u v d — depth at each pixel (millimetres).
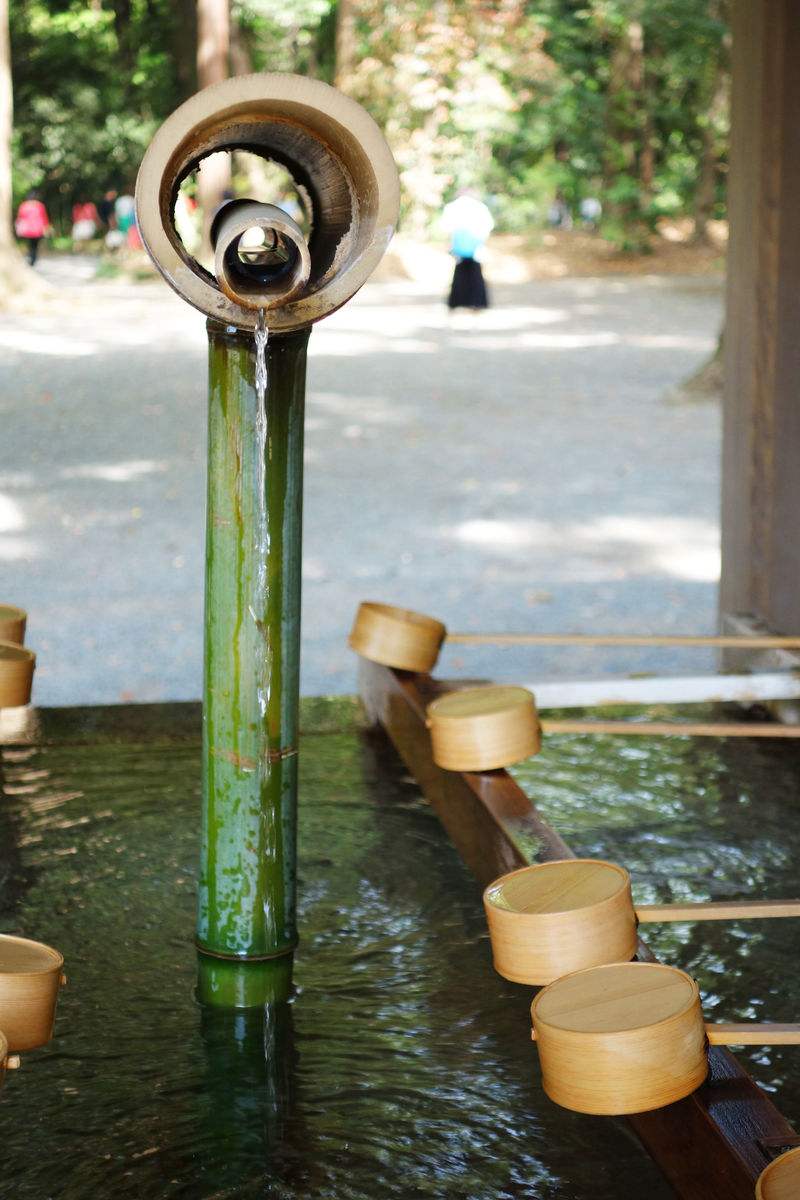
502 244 27781
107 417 10781
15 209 33375
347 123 1686
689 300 20531
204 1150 1629
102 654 5297
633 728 2535
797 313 3648
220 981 2029
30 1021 1561
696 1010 1467
